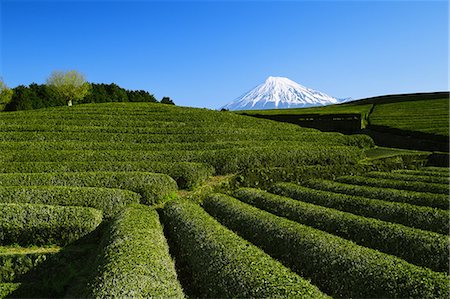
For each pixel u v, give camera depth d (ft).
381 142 157.07
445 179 84.07
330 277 42.42
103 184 77.61
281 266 39.52
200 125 142.10
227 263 40.42
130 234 49.11
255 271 37.35
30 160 92.38
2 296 49.88
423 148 138.21
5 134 113.29
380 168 112.88
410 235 49.26
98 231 61.21
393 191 74.64
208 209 73.05
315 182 92.94
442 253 45.06
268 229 54.24
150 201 76.18
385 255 42.34
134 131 126.52
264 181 98.78
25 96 297.33
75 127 125.18
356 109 250.37
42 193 67.82
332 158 111.04
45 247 58.54
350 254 42.73
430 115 180.04
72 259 55.01
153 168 89.25
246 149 104.99
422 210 59.88
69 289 50.31
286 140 128.88
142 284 35.29
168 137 119.55
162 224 64.54
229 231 51.57
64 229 59.26
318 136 133.49
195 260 45.91
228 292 36.42
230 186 93.86
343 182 96.43
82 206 67.31
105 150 103.19
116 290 33.83
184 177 88.63
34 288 51.39
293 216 64.69
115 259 40.37
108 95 348.79
